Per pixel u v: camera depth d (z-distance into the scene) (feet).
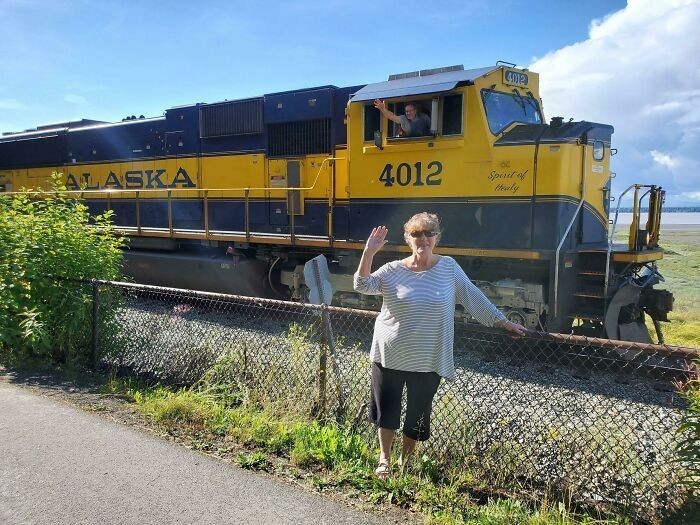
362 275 12.32
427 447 13.65
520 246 24.91
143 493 11.30
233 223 36.19
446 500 11.48
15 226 21.93
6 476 11.87
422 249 12.05
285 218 33.58
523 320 24.97
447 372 12.16
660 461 12.86
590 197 26.35
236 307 34.50
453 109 25.82
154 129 40.40
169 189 38.14
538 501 11.85
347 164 29.48
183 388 17.67
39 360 20.68
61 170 46.91
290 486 11.89
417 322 11.85
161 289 19.30
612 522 10.97
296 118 32.68
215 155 36.88
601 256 24.64
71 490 11.35
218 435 14.52
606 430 13.84
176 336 21.56
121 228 40.88
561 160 24.08
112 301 21.80
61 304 20.80
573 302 24.90
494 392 18.34
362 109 28.32
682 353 11.21
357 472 12.51
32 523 10.17
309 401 16.21
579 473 12.34
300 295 33.45
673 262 76.84
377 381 12.53
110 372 20.13
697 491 10.97
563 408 15.20
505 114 26.76
